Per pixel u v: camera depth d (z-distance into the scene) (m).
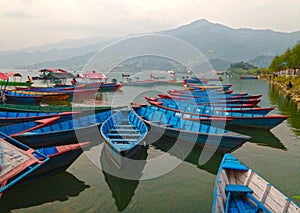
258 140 12.95
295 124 16.44
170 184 8.23
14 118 12.88
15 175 6.44
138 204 7.14
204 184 8.27
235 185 6.94
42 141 10.09
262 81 71.00
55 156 7.53
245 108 18.06
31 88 29.80
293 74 54.34
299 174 9.05
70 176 8.56
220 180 6.54
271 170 9.38
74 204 7.09
